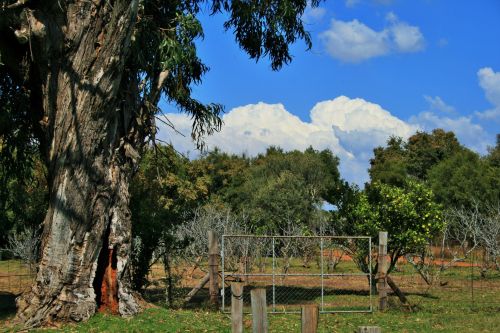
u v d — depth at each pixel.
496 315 13.76
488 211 30.19
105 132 11.45
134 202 15.37
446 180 39.94
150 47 13.34
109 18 11.18
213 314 13.22
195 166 38.88
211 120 16.38
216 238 14.77
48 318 11.01
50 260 11.20
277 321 13.02
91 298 11.44
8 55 12.05
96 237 11.47
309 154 53.66
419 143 57.12
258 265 23.31
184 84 16.28
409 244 18.23
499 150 52.22
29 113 14.41
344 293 19.14
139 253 15.18
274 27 15.96
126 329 10.73
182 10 14.49
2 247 23.11
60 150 11.24
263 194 37.78
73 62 11.11
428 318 13.46
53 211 11.30
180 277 16.77
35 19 10.87
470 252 23.56
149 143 13.41
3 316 11.99
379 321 13.04
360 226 18.58
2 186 16.95
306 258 25.30
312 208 38.19
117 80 11.26
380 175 46.75
